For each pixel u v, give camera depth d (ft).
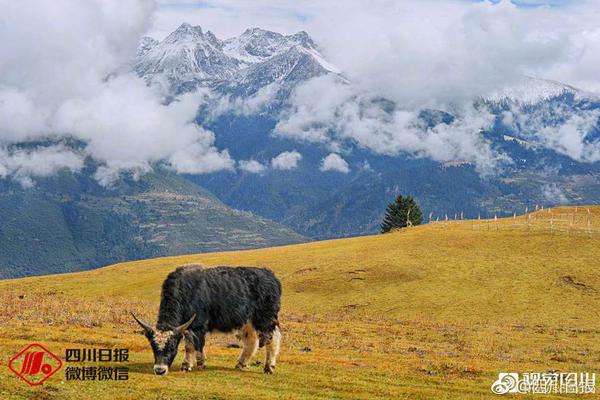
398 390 74.79
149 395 61.87
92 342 90.58
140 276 307.99
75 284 289.94
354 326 160.15
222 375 72.95
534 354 126.93
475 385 83.87
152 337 69.31
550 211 389.80
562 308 209.15
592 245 278.87
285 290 248.73
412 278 250.98
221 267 76.38
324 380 76.23
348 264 274.36
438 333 155.63
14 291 257.75
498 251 281.33
